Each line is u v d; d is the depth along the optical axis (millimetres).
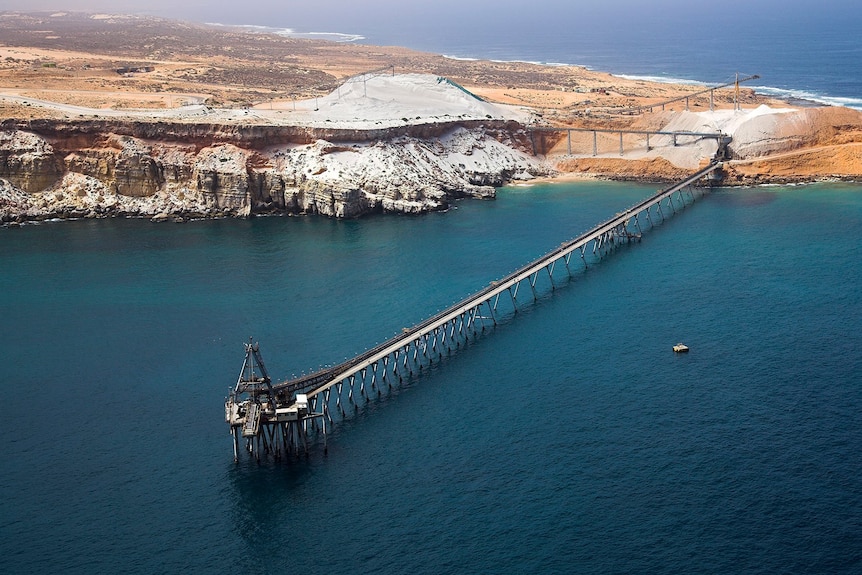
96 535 142625
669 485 149250
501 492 149250
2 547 140125
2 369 192250
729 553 134125
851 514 140750
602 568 132375
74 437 167875
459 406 175500
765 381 180250
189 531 143250
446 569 133375
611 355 193500
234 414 159125
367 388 184250
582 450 159500
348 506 147625
